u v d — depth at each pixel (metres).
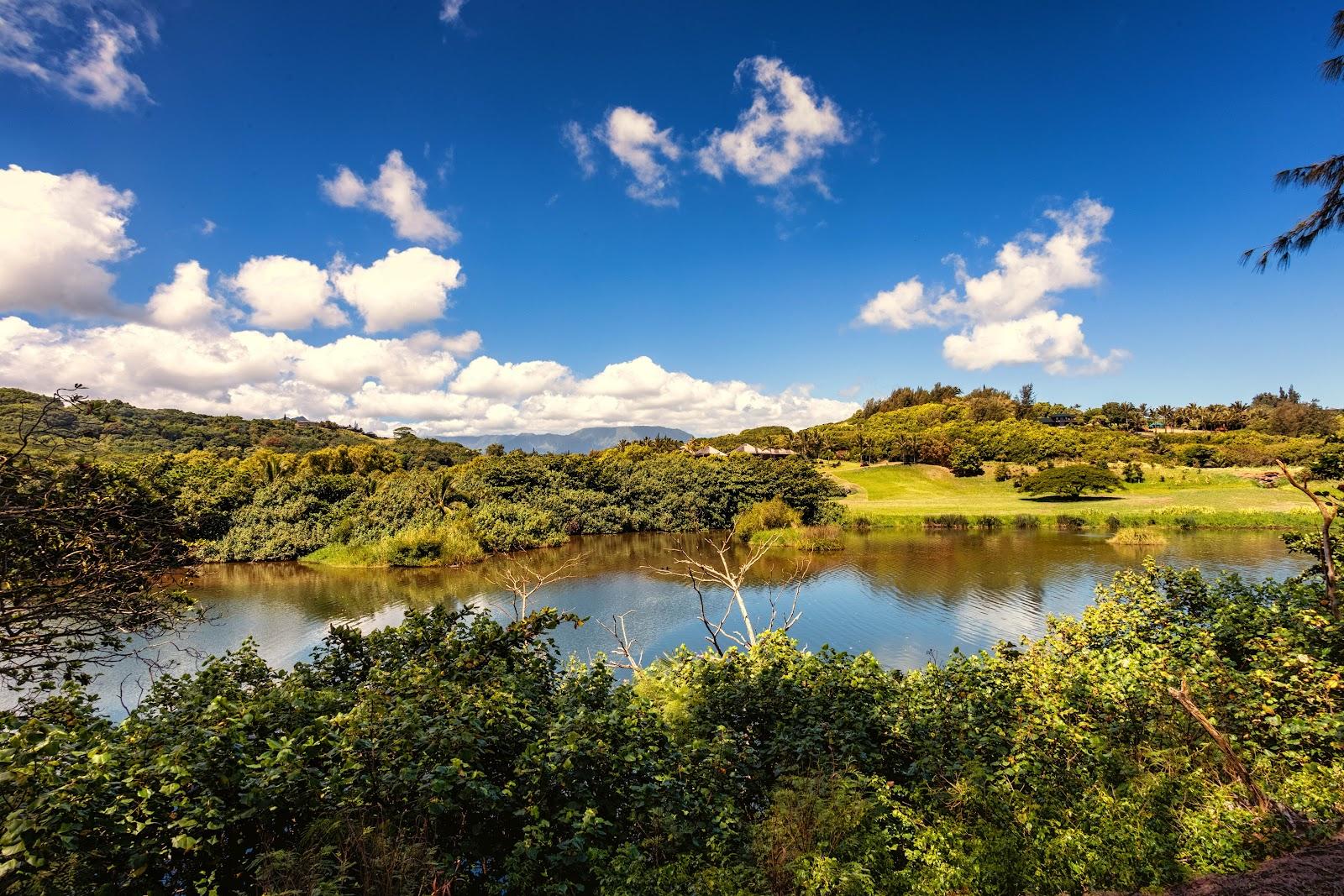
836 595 32.41
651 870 5.66
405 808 5.86
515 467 70.50
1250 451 75.19
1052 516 57.69
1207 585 12.06
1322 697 7.26
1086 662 9.45
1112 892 5.17
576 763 6.70
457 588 37.72
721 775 7.77
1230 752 6.47
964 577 35.53
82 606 7.73
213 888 4.83
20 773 4.49
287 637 27.83
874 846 5.95
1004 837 5.91
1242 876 5.01
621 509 69.00
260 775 5.55
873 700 9.08
